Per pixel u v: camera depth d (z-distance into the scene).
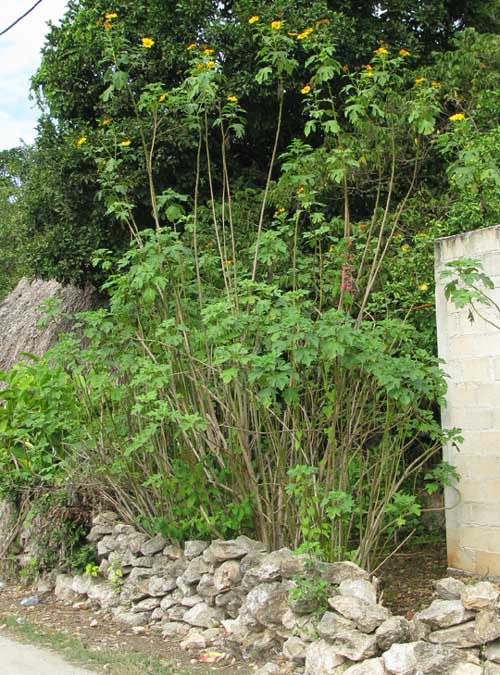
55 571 7.51
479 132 8.30
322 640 4.70
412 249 7.76
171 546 6.45
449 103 9.59
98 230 11.02
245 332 5.91
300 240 8.70
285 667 4.88
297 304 5.96
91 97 11.35
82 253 11.03
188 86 7.13
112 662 5.23
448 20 12.23
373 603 4.83
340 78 10.61
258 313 5.82
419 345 7.17
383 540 7.35
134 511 7.17
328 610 4.90
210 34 10.48
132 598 6.47
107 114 10.87
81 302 13.41
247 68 10.49
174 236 6.27
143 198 10.60
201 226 8.16
